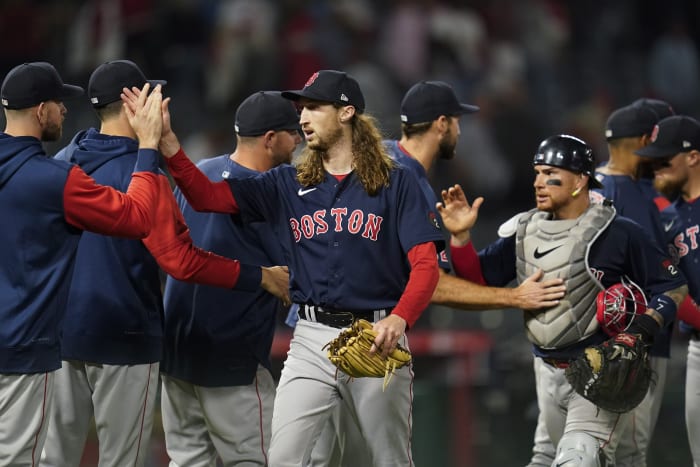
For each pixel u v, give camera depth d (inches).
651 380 757.9
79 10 2113.7
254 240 797.2
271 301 804.6
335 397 721.6
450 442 1261.1
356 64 2160.4
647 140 896.3
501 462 1159.0
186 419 818.8
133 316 743.1
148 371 756.0
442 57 2239.2
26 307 677.3
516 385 1670.8
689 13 2581.2
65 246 689.6
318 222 709.3
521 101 2229.3
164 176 709.9
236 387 796.0
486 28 2358.5
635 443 843.4
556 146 760.3
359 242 702.5
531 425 1360.7
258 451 808.9
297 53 2128.4
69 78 2049.7
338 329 708.7
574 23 2503.7
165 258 705.6
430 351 1680.6
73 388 759.1
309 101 710.5
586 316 751.7
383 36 2234.3
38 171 673.6
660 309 745.6
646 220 872.3
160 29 2079.2
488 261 810.8
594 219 757.3
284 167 734.5
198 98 2075.5
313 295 710.5
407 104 862.5
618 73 2443.4
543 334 762.8
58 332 696.4
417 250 694.5
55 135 717.3
